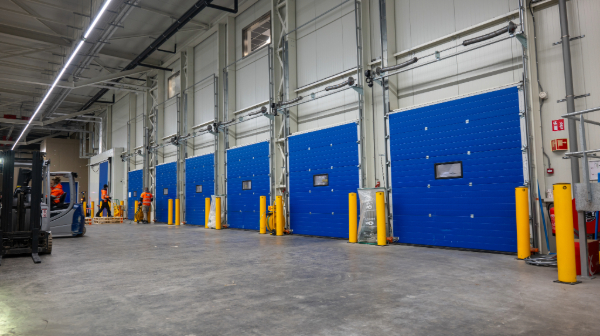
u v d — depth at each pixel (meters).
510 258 6.77
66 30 14.98
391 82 9.69
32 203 7.90
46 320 3.62
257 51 13.98
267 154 13.14
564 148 6.87
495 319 3.44
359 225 9.38
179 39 17.64
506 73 7.72
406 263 6.42
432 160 8.73
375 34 10.19
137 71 19.03
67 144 33.34
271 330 3.26
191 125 17.89
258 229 13.45
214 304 4.09
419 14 9.31
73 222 12.24
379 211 8.83
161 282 5.24
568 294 4.25
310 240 10.25
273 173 12.90
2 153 7.84
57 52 17.08
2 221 7.69
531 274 5.37
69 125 32.69
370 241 9.09
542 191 7.11
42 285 5.18
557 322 3.34
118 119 26.23
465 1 8.43
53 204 12.46
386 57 9.64
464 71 8.42
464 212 8.10
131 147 23.84
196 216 16.92
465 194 8.10
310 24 12.04
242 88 14.87
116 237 12.15
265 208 12.20
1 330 3.35
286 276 5.48
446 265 6.19
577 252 5.29
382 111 9.88
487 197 7.73
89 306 4.09
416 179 9.03
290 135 12.34
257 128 14.14
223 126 15.22
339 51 11.03
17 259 7.64
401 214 9.31
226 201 15.20
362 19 10.27
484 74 8.07
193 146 17.98
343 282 5.04
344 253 7.67
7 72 19.23
